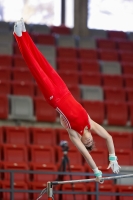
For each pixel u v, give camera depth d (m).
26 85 28.27
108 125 28.14
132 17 37.25
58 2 37.31
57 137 26.02
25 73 29.27
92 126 14.87
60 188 22.20
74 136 14.73
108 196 22.66
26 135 25.42
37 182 22.39
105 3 37.19
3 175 22.73
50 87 14.70
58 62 31.06
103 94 29.17
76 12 36.03
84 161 24.75
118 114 28.03
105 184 22.91
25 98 27.44
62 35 34.59
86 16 36.06
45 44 33.44
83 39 34.41
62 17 37.53
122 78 30.47
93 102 27.89
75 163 24.23
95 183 21.19
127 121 28.17
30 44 14.62
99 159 24.48
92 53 32.75
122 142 26.47
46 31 35.75
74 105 14.73
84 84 29.75
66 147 22.14
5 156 23.73
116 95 29.23
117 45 34.75
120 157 25.05
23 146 24.08
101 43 34.56
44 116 27.25
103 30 36.81
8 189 19.89
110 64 31.66
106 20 37.25
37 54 14.75
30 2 37.09
